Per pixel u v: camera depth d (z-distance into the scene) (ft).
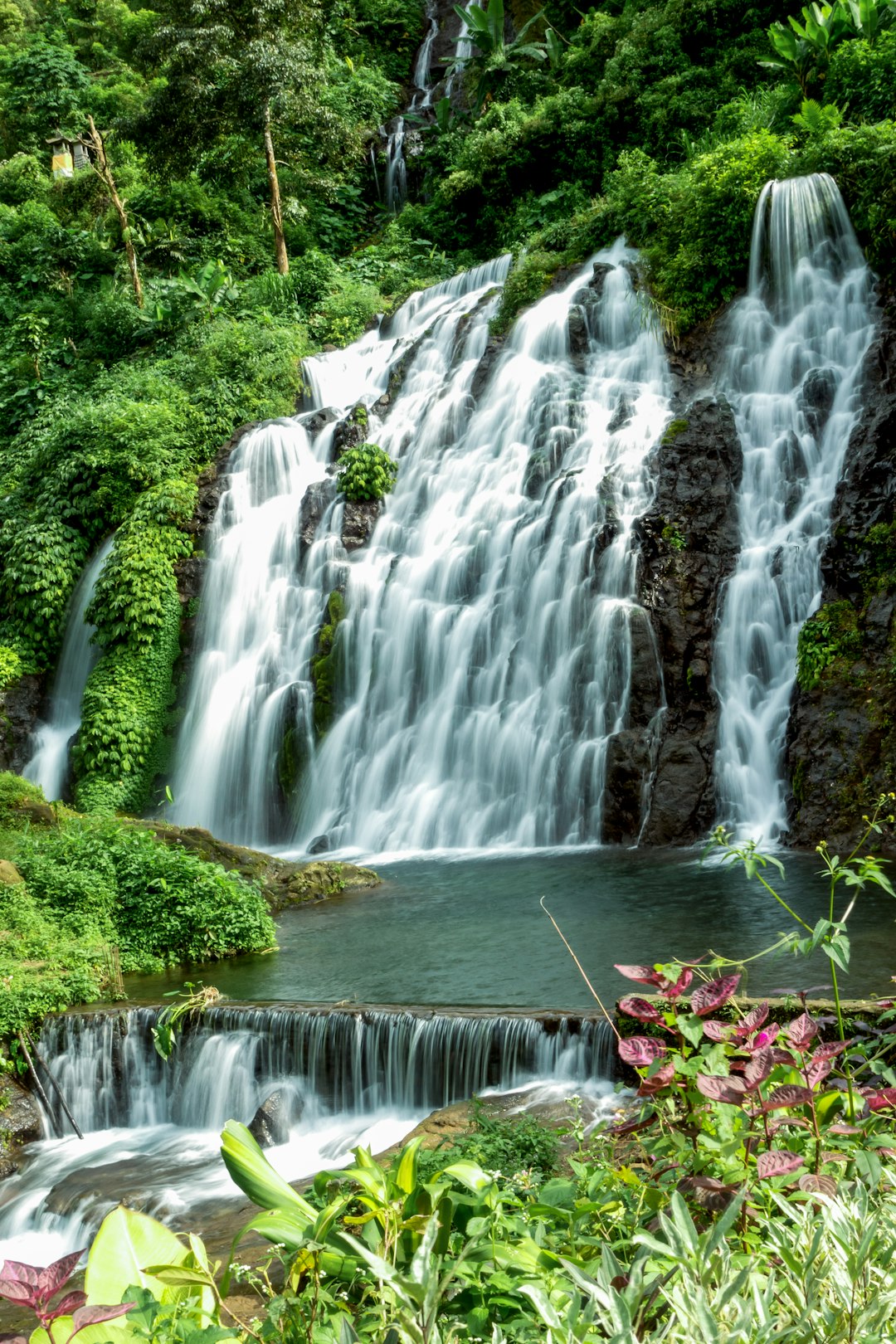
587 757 58.44
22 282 138.00
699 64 112.98
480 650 65.67
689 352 72.43
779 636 57.36
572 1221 10.07
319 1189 10.07
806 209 68.49
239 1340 8.89
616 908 40.91
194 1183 27.94
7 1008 34.63
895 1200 8.67
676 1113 11.83
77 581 86.17
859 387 61.11
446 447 79.00
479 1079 28.66
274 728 71.61
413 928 41.73
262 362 98.07
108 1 215.92
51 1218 27.71
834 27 84.74
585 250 87.56
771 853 49.88
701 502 61.87
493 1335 7.69
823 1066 10.19
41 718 83.15
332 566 74.64
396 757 66.49
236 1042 32.24
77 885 42.80
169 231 133.08
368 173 150.51
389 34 171.83
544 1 149.79
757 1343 6.76
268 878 50.62
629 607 59.72
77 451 92.07
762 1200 10.12
